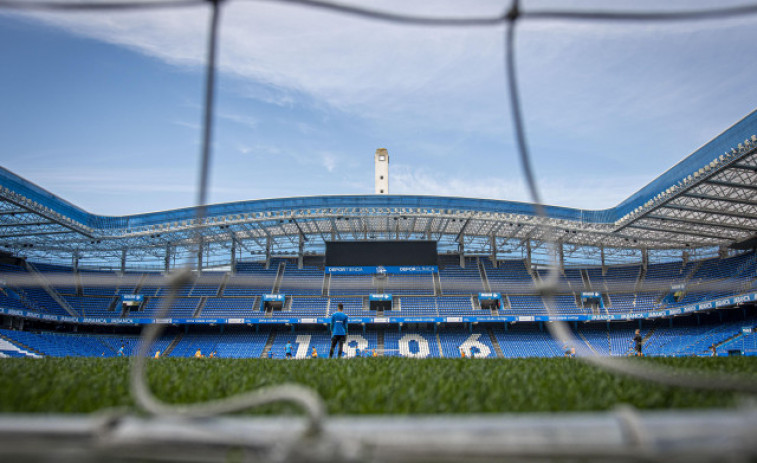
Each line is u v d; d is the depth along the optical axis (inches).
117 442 74.8
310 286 2100.1
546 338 1903.3
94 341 1820.9
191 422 78.4
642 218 1508.4
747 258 1769.2
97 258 2118.6
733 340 1513.3
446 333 1957.4
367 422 75.7
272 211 1788.9
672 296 1892.2
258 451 72.4
